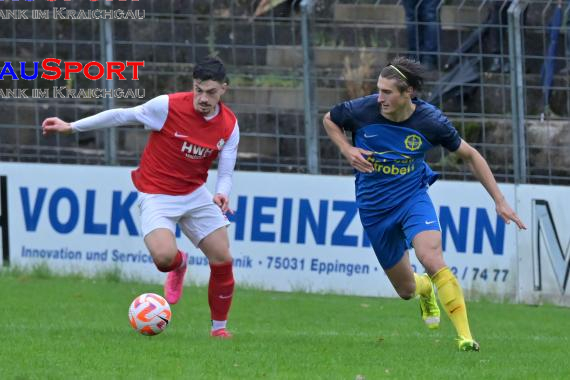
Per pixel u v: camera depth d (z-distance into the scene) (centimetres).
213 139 2473
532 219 3994
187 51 4078
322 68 4106
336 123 2408
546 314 3672
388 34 4112
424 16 4078
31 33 4112
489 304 3878
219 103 2484
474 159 2384
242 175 3959
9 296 3403
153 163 2492
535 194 3997
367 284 3953
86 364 2008
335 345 2436
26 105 4081
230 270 2525
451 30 4094
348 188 3959
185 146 2456
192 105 2456
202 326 2873
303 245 3953
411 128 2352
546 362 2252
